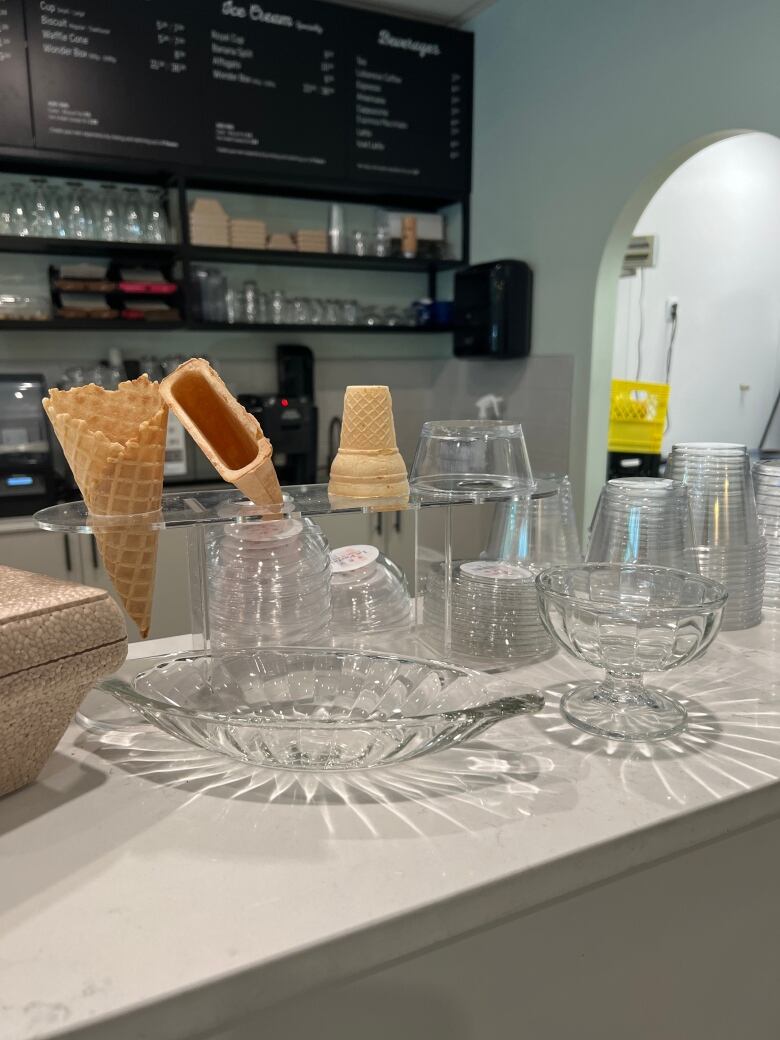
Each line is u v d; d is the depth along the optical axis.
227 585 0.82
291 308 3.06
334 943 0.50
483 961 0.60
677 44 2.21
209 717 0.66
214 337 3.14
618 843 0.60
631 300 3.69
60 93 2.50
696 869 0.69
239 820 0.62
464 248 3.29
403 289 3.53
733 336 3.94
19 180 2.74
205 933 0.50
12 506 2.41
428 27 3.05
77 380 2.80
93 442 0.75
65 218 2.59
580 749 0.74
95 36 2.53
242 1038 0.52
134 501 0.79
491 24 3.02
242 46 2.75
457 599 0.94
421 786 0.67
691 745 0.75
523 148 2.89
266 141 2.84
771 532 1.15
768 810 0.68
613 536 0.92
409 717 0.66
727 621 1.07
